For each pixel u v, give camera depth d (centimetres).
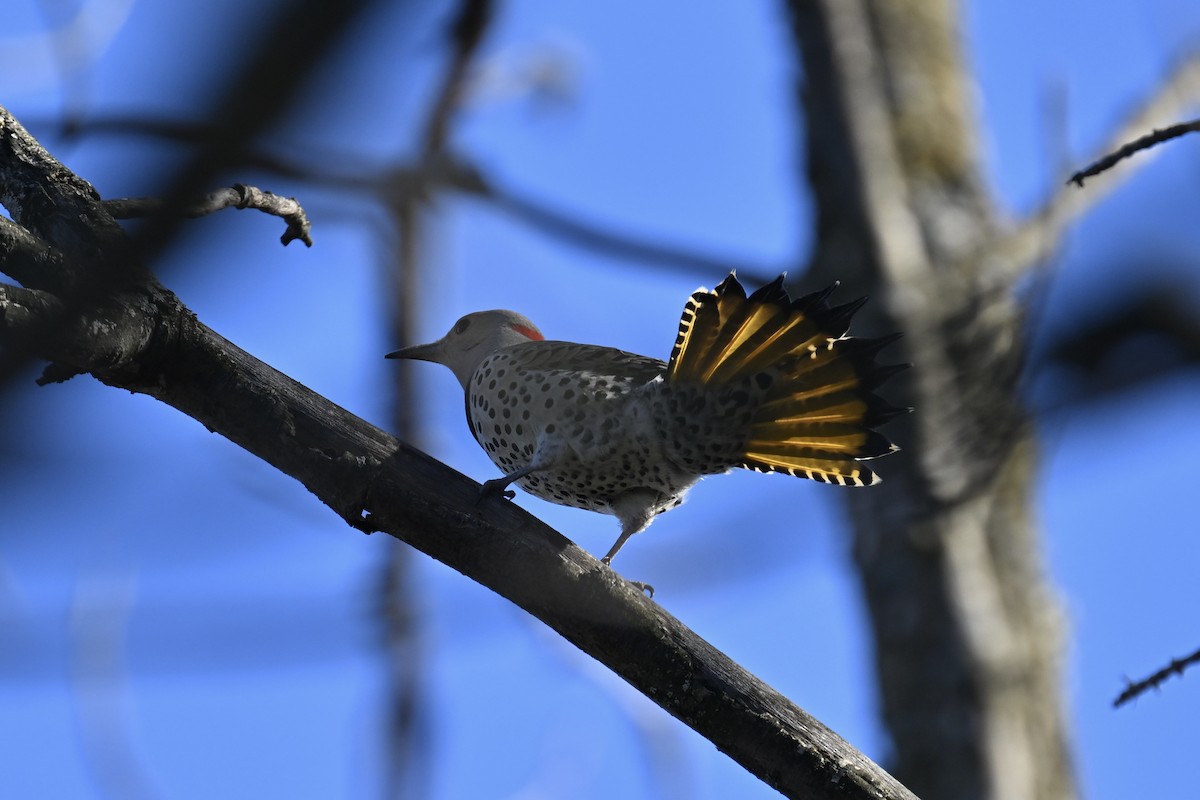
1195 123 588
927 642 1032
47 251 530
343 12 182
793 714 617
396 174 1030
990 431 928
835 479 833
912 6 1271
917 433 984
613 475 862
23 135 585
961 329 1016
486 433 911
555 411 846
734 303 743
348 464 600
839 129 1153
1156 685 611
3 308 497
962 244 1102
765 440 817
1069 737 1046
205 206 564
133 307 548
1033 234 1030
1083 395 518
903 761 1035
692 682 614
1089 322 506
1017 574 1062
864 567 1061
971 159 1203
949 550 1037
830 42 1182
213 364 579
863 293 1069
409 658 848
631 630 613
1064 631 1062
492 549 608
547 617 620
